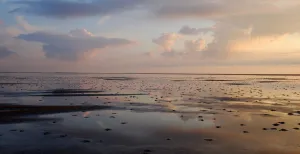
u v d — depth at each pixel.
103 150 16.61
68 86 75.69
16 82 96.44
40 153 16.06
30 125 23.28
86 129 21.98
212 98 45.53
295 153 16.16
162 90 64.50
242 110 31.88
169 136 19.97
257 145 17.64
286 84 95.31
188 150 16.59
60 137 19.45
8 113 28.69
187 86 82.19
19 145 17.53
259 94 53.06
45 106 33.78
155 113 29.77
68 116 27.59
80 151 16.42
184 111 31.17
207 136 19.91
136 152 16.20
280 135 20.05
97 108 33.09
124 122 24.80
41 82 99.06
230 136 19.84
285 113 29.67
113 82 107.19
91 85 82.75
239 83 103.12
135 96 48.69
